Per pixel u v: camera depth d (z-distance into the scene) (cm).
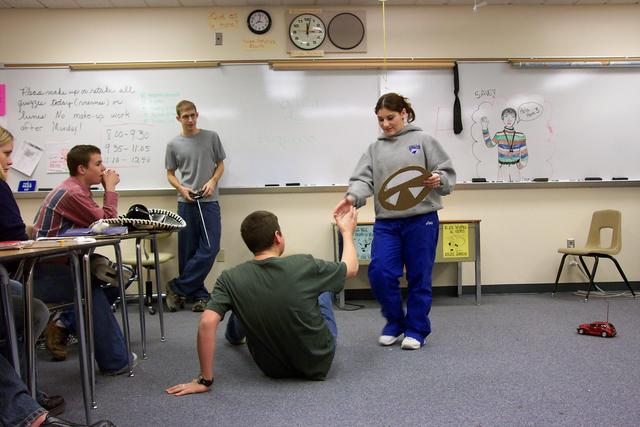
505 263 411
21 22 394
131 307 380
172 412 170
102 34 397
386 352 239
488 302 371
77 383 206
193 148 374
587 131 414
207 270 367
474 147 407
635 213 416
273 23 402
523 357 224
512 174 409
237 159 400
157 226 229
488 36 410
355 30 402
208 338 186
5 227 168
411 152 249
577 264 412
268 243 194
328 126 404
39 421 132
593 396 175
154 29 398
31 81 393
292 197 404
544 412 162
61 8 395
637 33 415
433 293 406
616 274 416
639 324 286
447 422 156
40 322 157
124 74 397
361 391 186
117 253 208
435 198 248
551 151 412
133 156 397
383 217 251
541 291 412
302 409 170
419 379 198
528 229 412
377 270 249
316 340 190
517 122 410
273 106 402
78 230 213
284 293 184
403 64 400
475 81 408
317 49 402
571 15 414
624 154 415
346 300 395
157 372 217
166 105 398
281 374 203
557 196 413
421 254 246
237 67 400
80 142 394
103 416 169
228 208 400
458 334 271
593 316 312
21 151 392
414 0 398
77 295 163
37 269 188
